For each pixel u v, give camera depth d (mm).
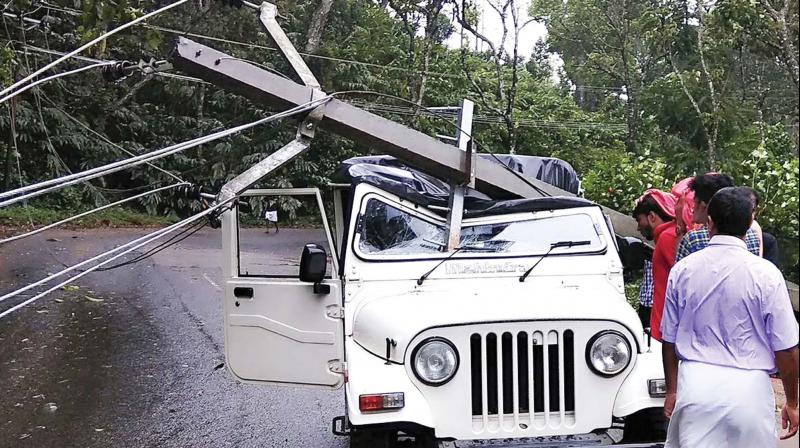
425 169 5086
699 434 3346
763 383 3324
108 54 8906
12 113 8164
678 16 14758
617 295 4754
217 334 9734
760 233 4621
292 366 4961
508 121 21125
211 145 24703
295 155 5039
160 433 6270
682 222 4715
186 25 19312
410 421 3873
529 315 4039
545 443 3922
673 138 14242
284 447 5949
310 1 25125
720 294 3383
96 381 7715
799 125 8977
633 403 4008
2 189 18953
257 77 5051
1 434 6195
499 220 5152
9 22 9086
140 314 10797
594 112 36062
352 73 24078
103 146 22203
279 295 4977
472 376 4039
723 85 13812
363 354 4215
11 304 11023
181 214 24578
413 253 5008
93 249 16469
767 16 12094
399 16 27609
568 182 6926
